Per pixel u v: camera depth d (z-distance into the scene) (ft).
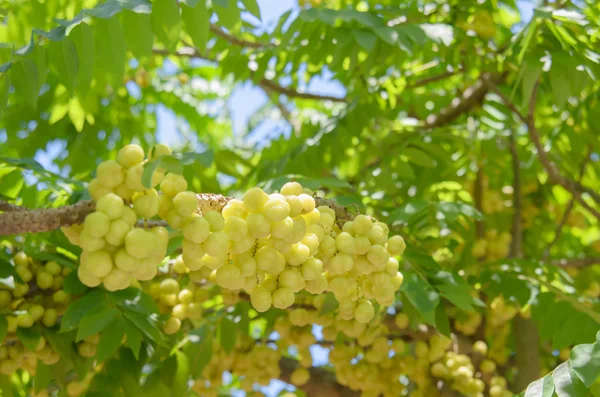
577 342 2.89
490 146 4.43
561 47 3.00
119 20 2.53
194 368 3.06
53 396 3.15
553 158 4.45
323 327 3.19
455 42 4.03
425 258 2.87
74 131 4.98
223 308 3.35
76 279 2.70
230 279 1.86
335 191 3.42
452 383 3.64
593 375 2.10
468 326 3.86
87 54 2.54
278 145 4.29
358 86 4.47
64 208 1.75
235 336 3.18
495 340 4.10
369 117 4.13
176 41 2.63
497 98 4.72
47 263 2.78
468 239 3.70
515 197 4.41
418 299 2.61
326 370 4.16
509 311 3.59
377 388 3.63
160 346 2.92
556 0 3.78
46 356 2.74
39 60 2.61
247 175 3.85
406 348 3.79
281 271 1.94
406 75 4.60
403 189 4.18
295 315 3.13
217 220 1.78
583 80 2.96
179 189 1.78
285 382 3.95
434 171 4.12
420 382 3.66
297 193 1.98
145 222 1.75
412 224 3.44
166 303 3.08
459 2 4.15
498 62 4.13
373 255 2.02
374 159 4.45
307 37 3.60
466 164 4.73
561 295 2.99
